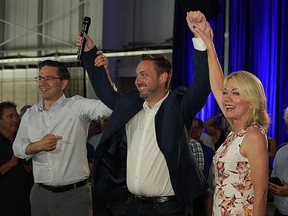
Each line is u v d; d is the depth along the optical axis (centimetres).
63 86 329
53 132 321
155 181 258
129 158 268
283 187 281
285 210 296
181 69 706
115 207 482
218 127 527
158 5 805
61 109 324
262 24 645
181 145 250
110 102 290
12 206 360
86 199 327
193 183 251
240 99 220
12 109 365
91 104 318
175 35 711
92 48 294
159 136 253
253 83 221
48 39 842
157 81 260
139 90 261
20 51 863
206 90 253
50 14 843
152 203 260
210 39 254
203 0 254
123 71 814
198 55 253
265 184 213
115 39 815
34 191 329
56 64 328
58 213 321
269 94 636
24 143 320
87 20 294
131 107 265
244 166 218
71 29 819
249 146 215
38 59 838
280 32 634
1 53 877
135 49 776
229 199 219
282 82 625
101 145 267
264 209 212
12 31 874
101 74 292
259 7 650
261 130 219
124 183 281
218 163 224
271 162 566
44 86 322
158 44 786
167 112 253
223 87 232
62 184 319
